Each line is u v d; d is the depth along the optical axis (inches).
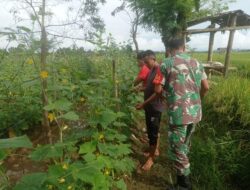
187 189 152.6
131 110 210.2
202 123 209.8
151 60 177.6
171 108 148.2
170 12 624.1
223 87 233.3
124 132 196.9
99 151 135.0
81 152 116.3
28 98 193.5
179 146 148.9
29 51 112.7
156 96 169.0
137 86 212.8
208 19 498.3
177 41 151.7
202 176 165.6
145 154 189.2
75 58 220.4
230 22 446.9
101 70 250.7
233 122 204.8
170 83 148.3
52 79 136.7
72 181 83.7
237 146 180.7
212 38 496.4
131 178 162.6
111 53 276.4
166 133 229.9
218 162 172.4
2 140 65.2
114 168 140.5
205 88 154.7
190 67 148.1
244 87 225.9
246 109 201.5
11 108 191.3
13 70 201.5
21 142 64.7
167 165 181.9
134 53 436.8
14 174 145.3
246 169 166.1
